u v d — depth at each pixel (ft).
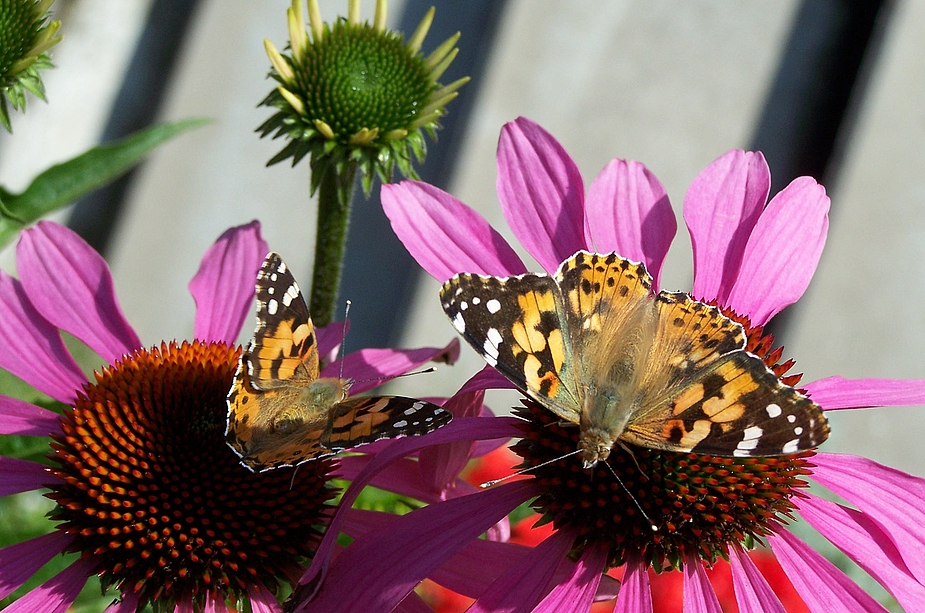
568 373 1.45
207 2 2.97
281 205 3.03
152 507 1.48
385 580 1.45
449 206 1.53
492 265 1.52
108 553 1.49
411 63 1.63
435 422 1.41
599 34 2.98
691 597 1.47
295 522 1.49
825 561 1.50
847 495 1.51
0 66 1.58
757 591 1.48
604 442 1.43
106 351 1.59
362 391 1.56
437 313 2.89
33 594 1.48
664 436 1.44
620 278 1.48
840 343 2.87
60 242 1.60
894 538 1.49
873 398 1.54
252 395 1.47
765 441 1.41
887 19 2.89
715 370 1.44
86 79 2.92
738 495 1.48
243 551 1.48
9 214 1.60
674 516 1.47
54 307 1.59
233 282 1.62
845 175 2.87
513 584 1.47
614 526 1.48
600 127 2.99
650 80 3.00
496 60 2.92
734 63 3.01
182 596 1.49
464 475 1.72
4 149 2.84
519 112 2.93
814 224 1.58
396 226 1.52
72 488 1.49
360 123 1.59
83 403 1.51
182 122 1.64
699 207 1.57
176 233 2.98
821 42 3.01
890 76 2.86
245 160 3.01
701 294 1.55
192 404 1.51
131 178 2.98
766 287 1.56
